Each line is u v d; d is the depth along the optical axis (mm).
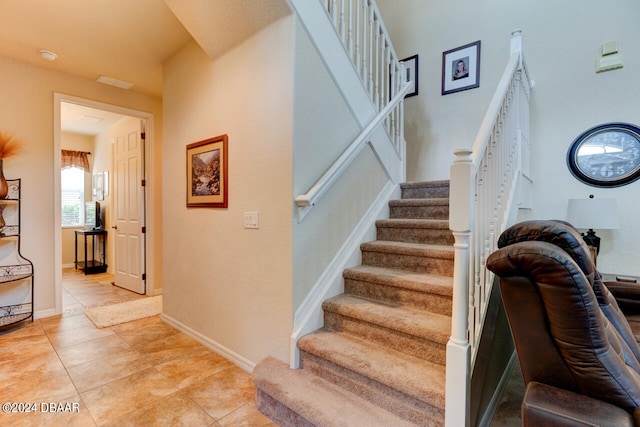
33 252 3309
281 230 2004
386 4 4035
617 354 1096
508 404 1946
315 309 2080
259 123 2135
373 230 2641
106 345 2668
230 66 2369
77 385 2055
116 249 4781
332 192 2254
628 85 2582
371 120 2623
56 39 2826
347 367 1666
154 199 4277
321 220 2162
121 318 3320
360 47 2734
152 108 4234
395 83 3082
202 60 2662
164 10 2441
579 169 2756
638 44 2547
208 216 2604
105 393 1969
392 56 3035
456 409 1331
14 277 3016
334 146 2264
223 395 1965
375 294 2156
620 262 2594
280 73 1994
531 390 1061
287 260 1975
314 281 2113
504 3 3172
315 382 1786
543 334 1062
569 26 2830
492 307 1818
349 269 2314
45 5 2375
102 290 4520
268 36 2062
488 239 1760
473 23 3367
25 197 3264
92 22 2586
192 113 2785
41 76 3348
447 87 3521
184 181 2891
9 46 2943
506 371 2215
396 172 3037
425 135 3670
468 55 3385
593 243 2473
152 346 2654
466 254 1356
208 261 2613
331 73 2217
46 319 3293
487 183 1746
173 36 2752
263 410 1799
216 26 2256
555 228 1365
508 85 2125
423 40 3715
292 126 1934
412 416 1479
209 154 2566
